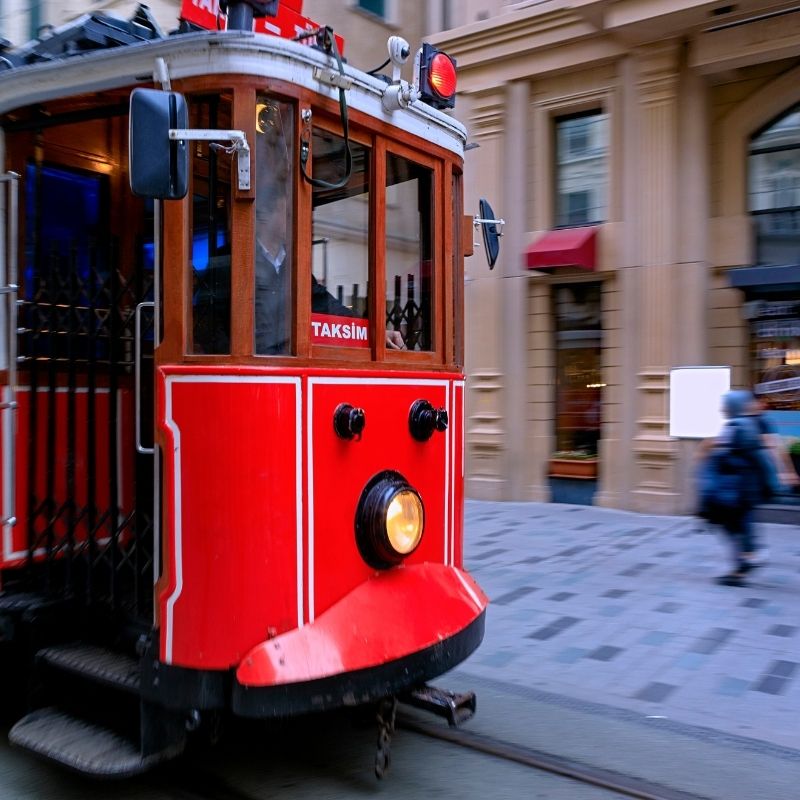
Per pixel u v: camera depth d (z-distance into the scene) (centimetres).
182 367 305
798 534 881
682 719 429
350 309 351
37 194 397
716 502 675
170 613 305
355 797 350
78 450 393
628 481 1027
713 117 998
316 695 299
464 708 367
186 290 310
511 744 400
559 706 448
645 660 516
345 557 332
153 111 282
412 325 391
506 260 1131
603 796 351
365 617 325
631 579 709
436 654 339
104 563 377
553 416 1125
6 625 367
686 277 989
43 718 346
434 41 1168
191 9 384
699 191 984
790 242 962
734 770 372
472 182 1161
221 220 310
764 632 564
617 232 1034
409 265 388
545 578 716
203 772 373
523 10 1075
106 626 375
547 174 1115
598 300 1087
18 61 410
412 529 349
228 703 300
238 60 303
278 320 319
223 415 299
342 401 334
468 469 1165
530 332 1126
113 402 365
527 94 1114
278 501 305
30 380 391
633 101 1022
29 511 390
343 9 1281
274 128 317
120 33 414
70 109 367
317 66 324
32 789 359
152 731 310
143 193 282
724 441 677
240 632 298
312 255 330
